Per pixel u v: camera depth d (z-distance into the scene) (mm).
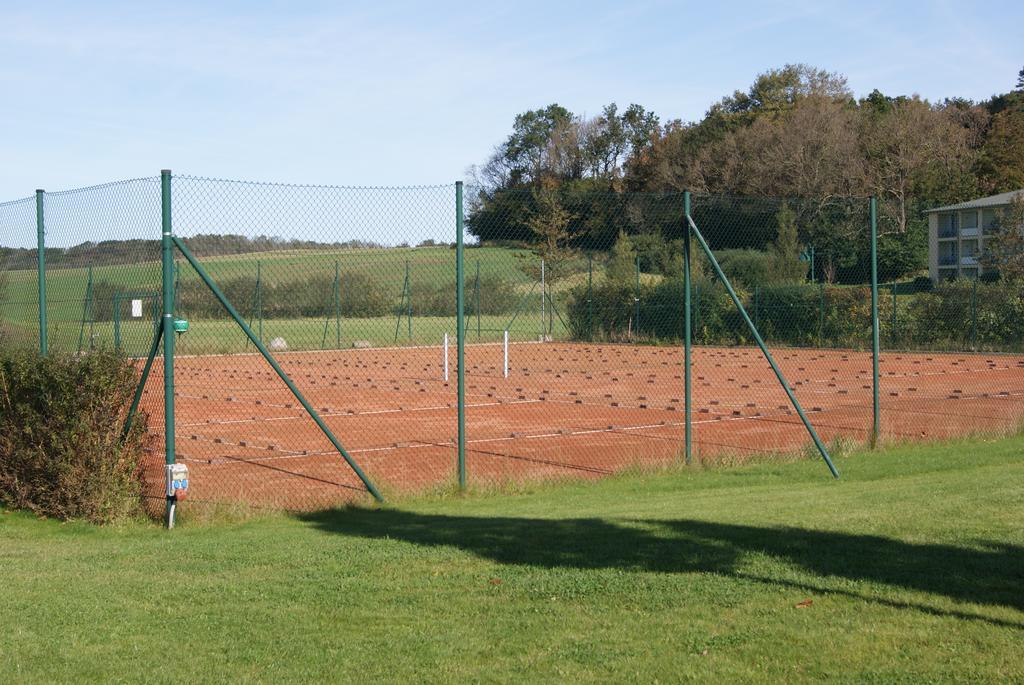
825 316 31984
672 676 4484
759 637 4934
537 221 31891
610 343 34031
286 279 32625
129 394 8836
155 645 5031
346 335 34719
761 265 32469
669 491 9984
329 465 11969
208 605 5711
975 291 30484
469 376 25578
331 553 6922
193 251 11320
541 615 5375
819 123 53375
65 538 8016
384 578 6203
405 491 9734
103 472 8609
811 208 41406
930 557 6293
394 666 4684
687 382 11320
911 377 24203
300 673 4617
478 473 11352
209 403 19766
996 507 7848
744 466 11367
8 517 8805
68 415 8711
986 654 4645
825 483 10211
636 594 5688
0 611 5629
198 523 8477
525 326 35656
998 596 5496
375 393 21625
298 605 5668
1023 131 59469
